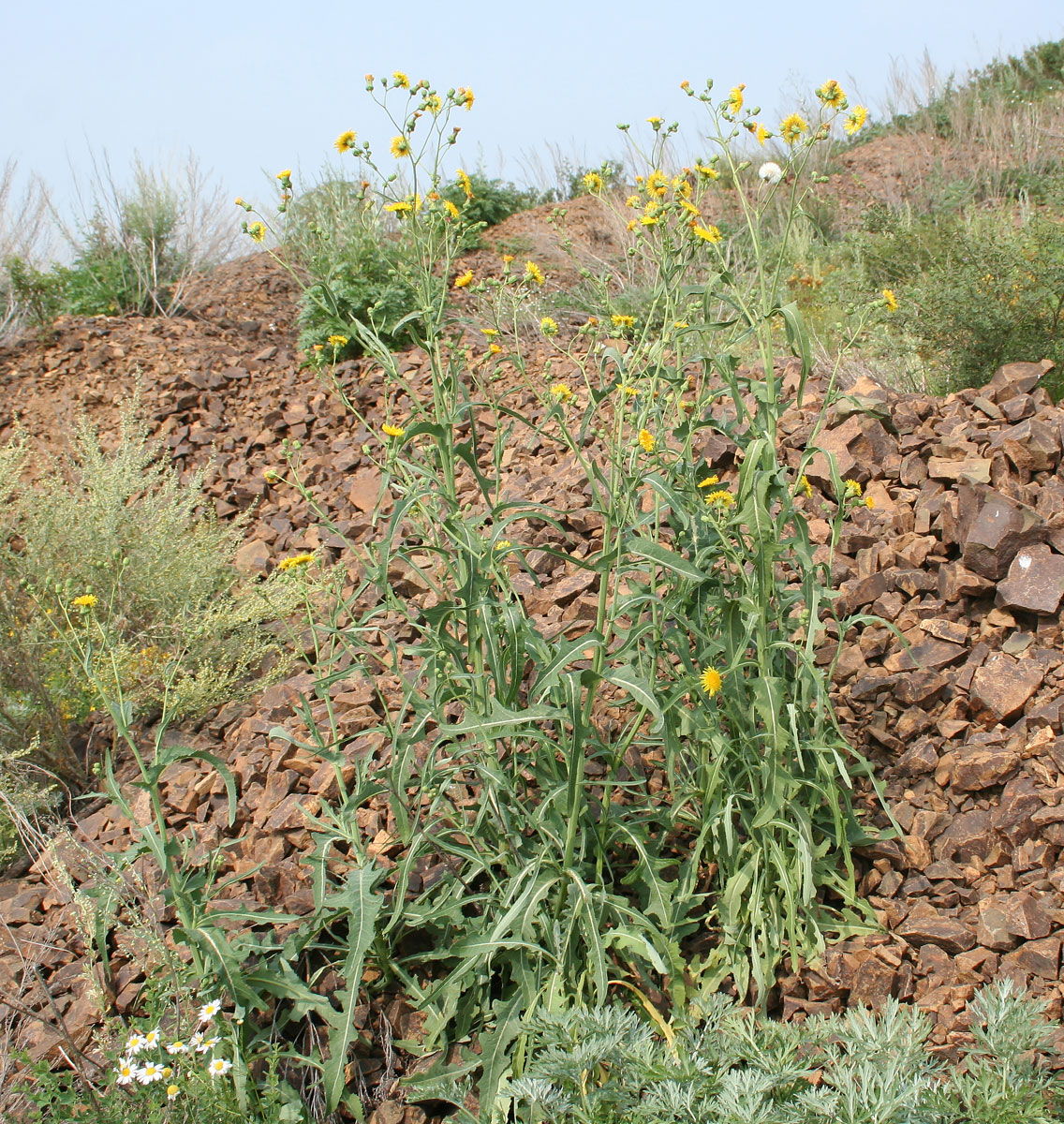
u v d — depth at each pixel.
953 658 2.88
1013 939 2.19
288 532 5.04
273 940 2.45
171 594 4.11
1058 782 2.48
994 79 10.91
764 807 2.19
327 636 3.89
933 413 3.98
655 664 2.27
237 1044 2.03
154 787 2.15
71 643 3.65
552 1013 2.01
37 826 3.24
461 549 2.30
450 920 2.37
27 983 2.51
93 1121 1.96
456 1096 2.10
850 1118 1.69
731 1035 1.97
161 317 8.82
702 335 2.82
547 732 2.51
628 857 2.58
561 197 11.50
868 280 6.55
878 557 3.29
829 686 2.91
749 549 2.28
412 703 2.29
